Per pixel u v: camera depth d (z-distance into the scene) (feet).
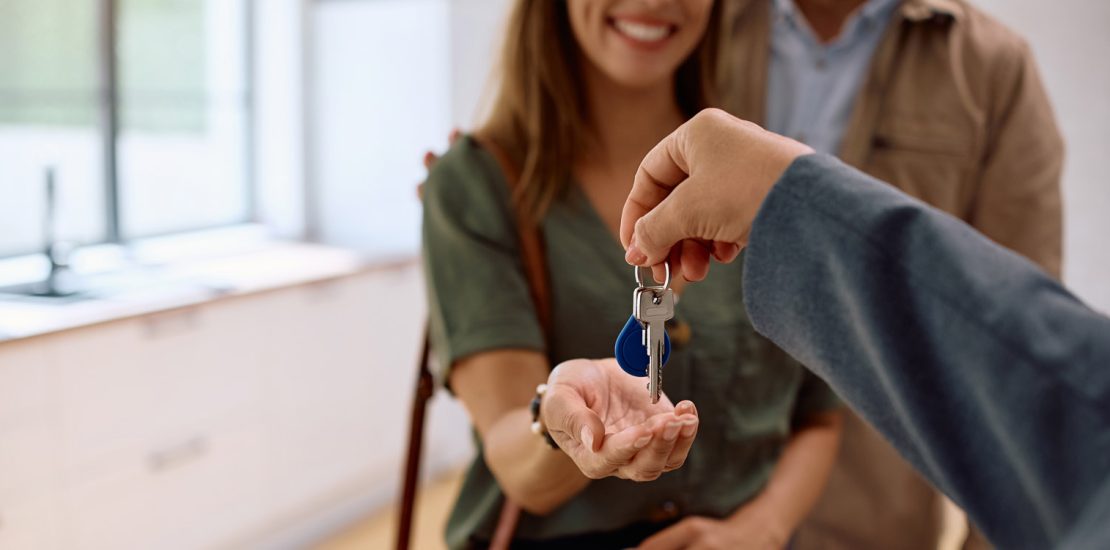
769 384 4.01
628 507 3.76
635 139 3.89
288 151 13.57
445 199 3.95
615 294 3.77
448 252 3.90
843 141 6.13
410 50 12.86
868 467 5.91
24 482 8.33
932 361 1.37
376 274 11.81
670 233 1.79
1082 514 1.18
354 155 13.41
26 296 9.64
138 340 9.15
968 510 1.35
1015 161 5.88
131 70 12.03
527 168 3.87
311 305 10.98
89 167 11.64
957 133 5.88
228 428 10.12
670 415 2.07
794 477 4.12
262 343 10.42
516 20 3.92
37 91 11.05
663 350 2.29
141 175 12.25
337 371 11.41
